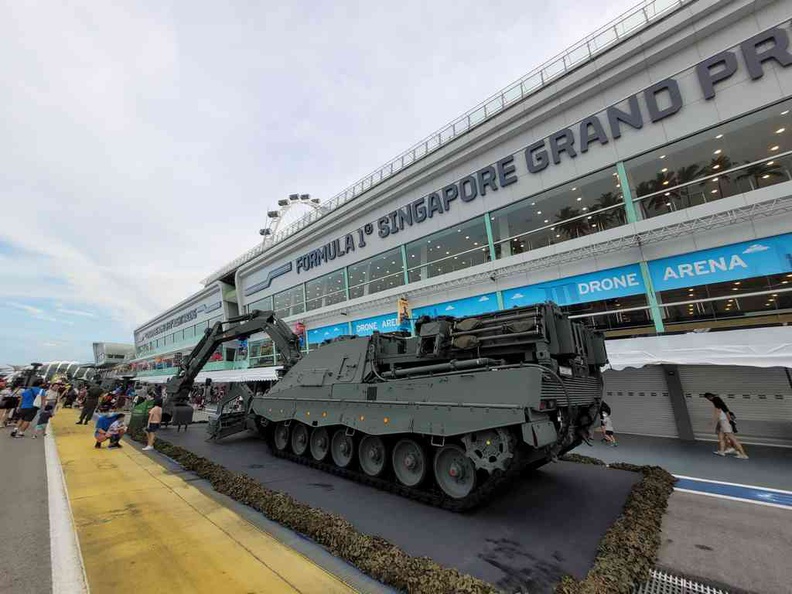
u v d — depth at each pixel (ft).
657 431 38.04
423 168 55.26
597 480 23.80
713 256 33.19
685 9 34.86
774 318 30.45
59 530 15.85
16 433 41.32
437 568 12.23
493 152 48.85
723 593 11.84
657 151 37.06
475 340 21.59
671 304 34.91
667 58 36.47
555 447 19.10
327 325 71.31
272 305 89.56
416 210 57.16
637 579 12.30
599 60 39.42
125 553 13.80
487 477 19.52
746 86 32.42
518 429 17.79
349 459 25.93
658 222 35.42
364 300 62.49
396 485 22.25
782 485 21.89
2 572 12.36
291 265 83.51
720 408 30.27
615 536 14.83
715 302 32.96
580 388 22.43
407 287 55.77
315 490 22.70
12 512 17.99
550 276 42.73
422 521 17.78
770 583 12.23
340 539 14.28
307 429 30.12
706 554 14.25
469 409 18.95
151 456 32.04
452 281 50.31
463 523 17.48
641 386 39.58
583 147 41.04
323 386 28.86
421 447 21.74
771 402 32.53
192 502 19.76
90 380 122.42
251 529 16.25
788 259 29.91
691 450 31.68
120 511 18.26
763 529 16.21
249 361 94.48
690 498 20.44
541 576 12.76
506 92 47.83
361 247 66.18
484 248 49.32
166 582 11.83
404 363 25.52
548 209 44.21
